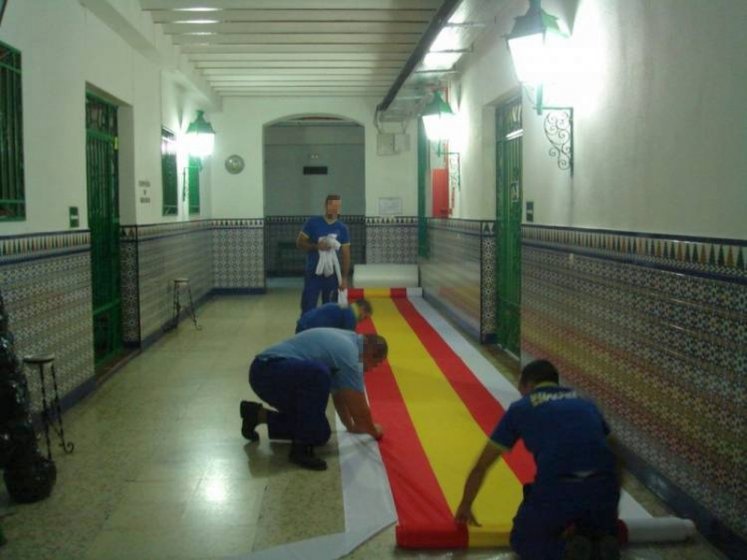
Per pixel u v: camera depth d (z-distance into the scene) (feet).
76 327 19.69
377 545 11.59
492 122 26.40
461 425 17.46
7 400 13.00
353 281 42.32
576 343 16.87
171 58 28.66
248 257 42.83
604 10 15.06
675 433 12.32
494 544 11.44
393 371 22.89
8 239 15.34
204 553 11.34
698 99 11.48
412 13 25.35
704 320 11.29
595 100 15.57
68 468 14.94
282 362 15.16
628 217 14.10
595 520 9.44
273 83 37.65
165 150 31.17
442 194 34.12
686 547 11.31
